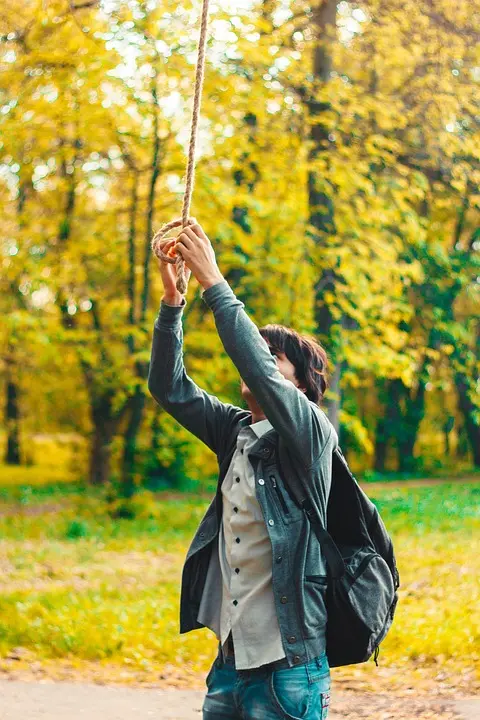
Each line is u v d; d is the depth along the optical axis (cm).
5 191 1830
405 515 1952
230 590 305
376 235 1423
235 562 305
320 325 1438
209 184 1431
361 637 303
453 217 2011
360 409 3250
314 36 1456
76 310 2014
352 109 1391
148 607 970
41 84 1494
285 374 330
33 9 1367
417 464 3397
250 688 298
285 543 296
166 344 335
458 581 1116
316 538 302
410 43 1437
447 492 2584
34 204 1877
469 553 1381
